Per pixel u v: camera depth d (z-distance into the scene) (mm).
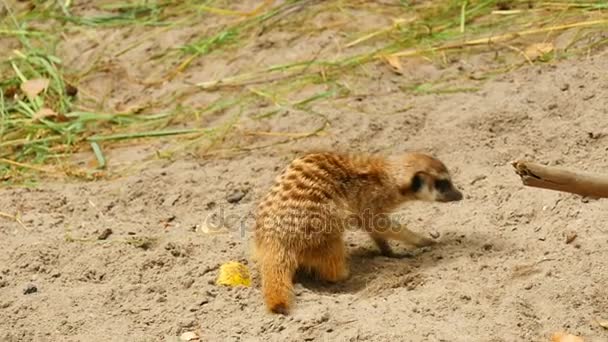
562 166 10695
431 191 9688
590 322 8250
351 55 13508
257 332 8469
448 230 9945
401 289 9023
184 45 14297
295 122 12398
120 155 12312
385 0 14570
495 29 13586
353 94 12789
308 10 14547
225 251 9891
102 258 9805
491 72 12758
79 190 11438
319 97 12773
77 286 9438
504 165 10930
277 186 9500
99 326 8766
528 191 10219
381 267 9617
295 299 8953
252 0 15086
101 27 14938
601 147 10875
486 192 10422
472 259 9328
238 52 13953
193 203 11016
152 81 13719
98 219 10828
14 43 14906
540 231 9617
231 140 12289
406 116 12102
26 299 9188
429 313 8484
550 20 13500
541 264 9070
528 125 11492
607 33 13008
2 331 8805
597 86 11922
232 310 8859
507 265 9141
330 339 8227
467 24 13789
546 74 12438
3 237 10430
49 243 10117
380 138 11812
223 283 9273
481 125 11641
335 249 9391
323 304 8766
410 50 13422
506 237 9633
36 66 14141
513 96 12086
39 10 15406
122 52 14312
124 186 11430
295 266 9250
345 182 9578
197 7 14945
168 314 8867
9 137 12797
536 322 8289
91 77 13930
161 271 9578
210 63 13867
